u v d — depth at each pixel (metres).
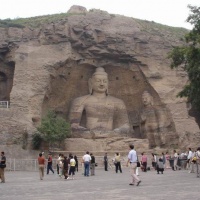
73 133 43.88
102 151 40.59
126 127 45.28
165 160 36.53
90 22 45.03
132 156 18.59
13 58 43.28
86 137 43.34
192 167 28.81
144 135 47.06
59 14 48.97
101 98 46.78
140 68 46.56
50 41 44.00
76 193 15.50
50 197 14.27
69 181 22.20
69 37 44.09
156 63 46.69
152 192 15.26
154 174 27.70
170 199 12.98
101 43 45.41
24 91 41.44
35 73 42.44
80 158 38.19
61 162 25.50
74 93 47.38
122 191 15.90
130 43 45.94
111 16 47.06
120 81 48.09
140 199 13.16
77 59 45.28
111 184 19.48
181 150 43.28
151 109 46.53
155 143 45.88
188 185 18.00
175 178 22.89
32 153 37.25
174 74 46.88
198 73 29.56
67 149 40.66
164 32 48.66
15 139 38.47
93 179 23.62
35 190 17.00
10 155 36.34
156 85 46.25
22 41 43.53
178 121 45.00
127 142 42.25
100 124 45.50
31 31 44.19
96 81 46.69
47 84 42.75
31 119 40.62
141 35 46.44
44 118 39.84
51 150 39.62
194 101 31.66
